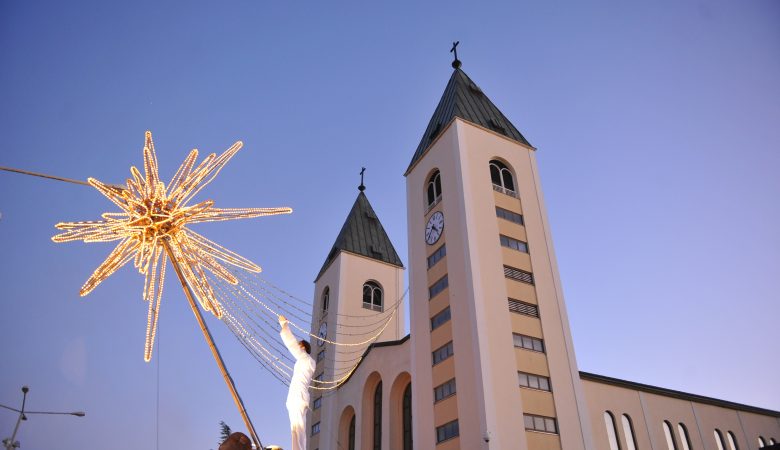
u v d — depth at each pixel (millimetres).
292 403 9227
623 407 34719
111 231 11641
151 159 11836
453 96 41281
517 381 29266
